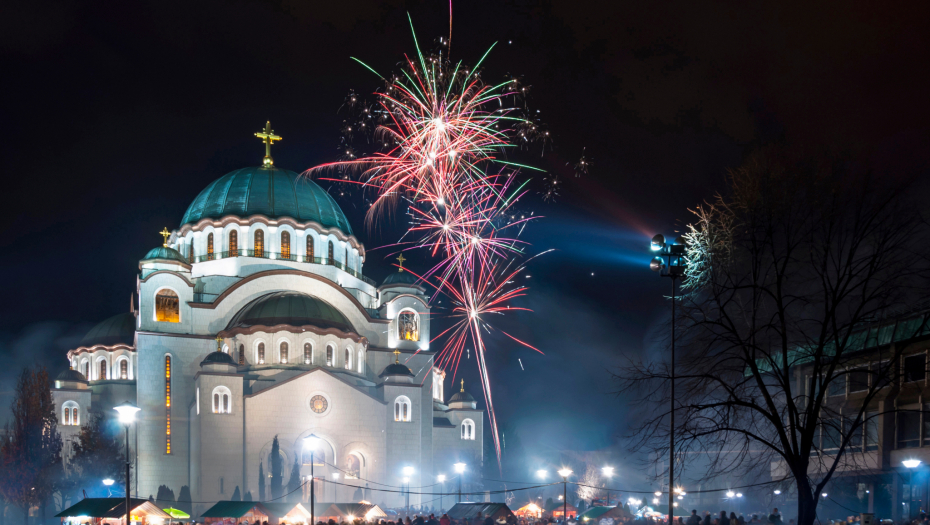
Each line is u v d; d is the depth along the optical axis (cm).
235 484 8700
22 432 7781
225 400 8894
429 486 10212
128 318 10781
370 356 10606
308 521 6712
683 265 3053
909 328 4019
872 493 4769
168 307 9688
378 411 9556
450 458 10744
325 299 10519
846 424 4828
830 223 2883
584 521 5688
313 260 10744
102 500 5944
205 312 9831
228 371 9019
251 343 9475
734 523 3881
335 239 11050
